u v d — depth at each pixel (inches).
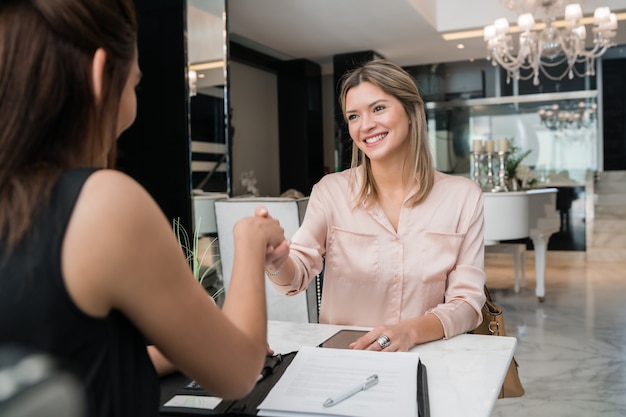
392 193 62.5
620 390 124.9
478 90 369.4
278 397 35.5
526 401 119.7
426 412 34.2
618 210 350.9
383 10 244.2
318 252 62.9
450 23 277.9
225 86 165.9
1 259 20.1
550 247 325.4
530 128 362.6
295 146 368.5
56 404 19.4
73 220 20.5
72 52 22.0
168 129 158.6
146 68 159.3
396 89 58.5
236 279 28.1
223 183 167.5
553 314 195.6
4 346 19.5
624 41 311.7
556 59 354.6
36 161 21.6
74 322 20.3
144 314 22.0
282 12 245.1
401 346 46.8
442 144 378.0
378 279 61.4
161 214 22.8
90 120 22.8
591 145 352.2
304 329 55.3
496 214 191.5
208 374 24.0
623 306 205.2
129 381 22.4
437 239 60.3
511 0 236.5
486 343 50.2
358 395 35.7
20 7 21.8
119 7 23.7
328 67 381.7
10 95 21.2
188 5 159.8
